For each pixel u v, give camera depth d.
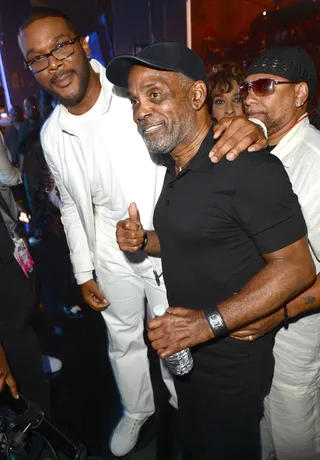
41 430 1.77
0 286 1.97
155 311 1.40
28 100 5.57
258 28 8.85
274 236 1.23
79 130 1.89
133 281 2.19
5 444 1.77
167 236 1.43
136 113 1.37
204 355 1.50
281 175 1.22
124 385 2.32
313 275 1.29
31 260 2.14
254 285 1.28
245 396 1.50
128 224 1.71
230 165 1.25
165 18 8.45
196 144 1.39
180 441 2.32
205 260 1.38
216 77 2.29
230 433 1.57
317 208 1.47
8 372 1.75
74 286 3.98
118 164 1.92
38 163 4.64
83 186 2.01
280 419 1.78
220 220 1.30
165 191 1.48
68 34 1.71
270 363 1.52
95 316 3.56
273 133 1.67
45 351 3.14
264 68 1.62
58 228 4.61
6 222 1.98
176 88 1.32
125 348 2.29
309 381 1.69
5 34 11.09
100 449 2.30
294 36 8.05
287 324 1.59
